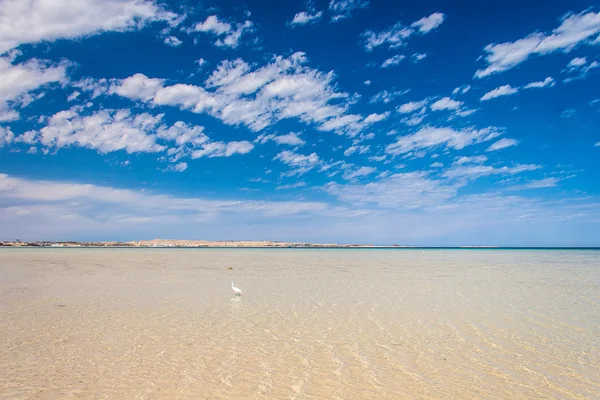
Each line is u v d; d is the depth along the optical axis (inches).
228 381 384.2
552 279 1266.0
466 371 418.0
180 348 486.0
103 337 530.0
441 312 711.7
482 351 485.4
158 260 2341.3
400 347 499.5
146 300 818.8
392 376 402.6
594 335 559.8
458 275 1402.6
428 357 462.0
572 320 649.6
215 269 1638.8
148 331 564.1
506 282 1170.6
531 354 474.9
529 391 369.4
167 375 397.1
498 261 2514.8
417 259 2765.7
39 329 567.5
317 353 473.1
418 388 374.0
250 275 1374.3
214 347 491.8
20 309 709.9
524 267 1870.1
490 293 937.5
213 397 348.2
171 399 343.0
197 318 652.1
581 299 852.0
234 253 4047.7
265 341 521.3
